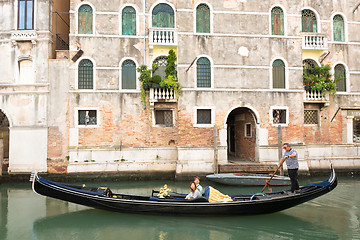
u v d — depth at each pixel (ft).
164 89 48.37
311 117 54.60
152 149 49.21
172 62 47.65
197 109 48.96
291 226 26.32
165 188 30.27
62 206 33.22
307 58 53.72
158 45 48.93
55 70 48.37
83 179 46.93
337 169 51.75
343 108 53.93
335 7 54.65
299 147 49.67
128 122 48.98
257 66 50.34
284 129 50.37
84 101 48.34
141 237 24.16
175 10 50.52
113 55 49.19
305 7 53.47
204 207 27.35
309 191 27.71
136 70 49.49
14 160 47.09
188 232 25.17
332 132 54.03
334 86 52.11
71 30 48.55
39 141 47.52
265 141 49.75
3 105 47.83
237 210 27.81
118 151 48.47
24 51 48.34
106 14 49.32
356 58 55.11
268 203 27.37
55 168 47.42
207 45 49.55
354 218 28.43
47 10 48.55
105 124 48.55
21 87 47.98
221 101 49.29
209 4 49.75
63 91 48.24
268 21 50.88
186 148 48.01
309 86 51.62
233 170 46.32
